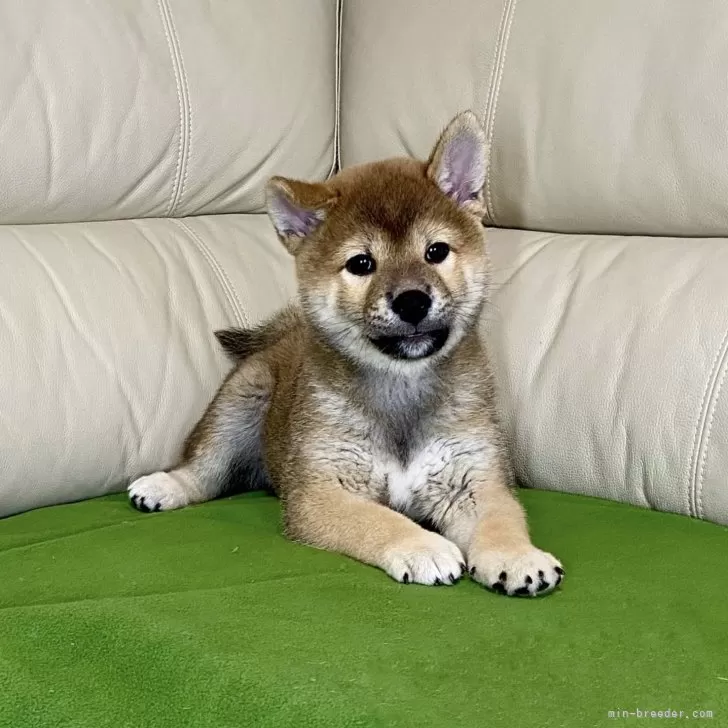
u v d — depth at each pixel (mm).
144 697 374
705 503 575
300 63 805
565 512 589
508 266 705
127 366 686
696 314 598
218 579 481
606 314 638
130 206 744
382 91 776
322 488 587
